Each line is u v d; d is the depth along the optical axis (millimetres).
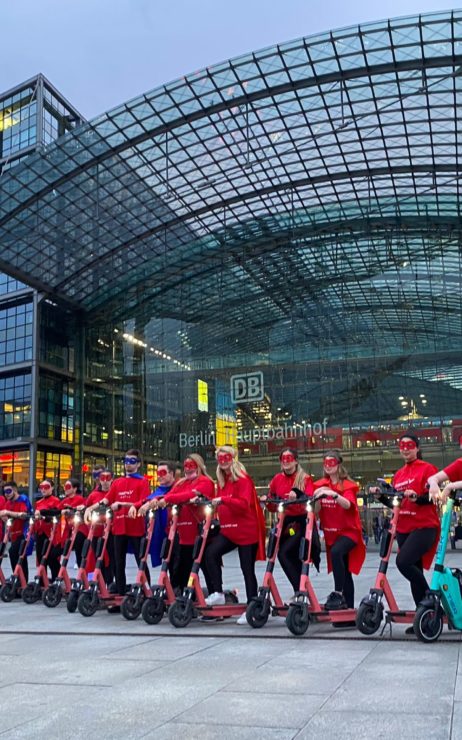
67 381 44156
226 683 5453
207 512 9250
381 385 34844
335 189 38906
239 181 38031
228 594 9773
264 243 39594
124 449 39938
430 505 7777
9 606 12008
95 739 4078
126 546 11125
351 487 8664
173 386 38969
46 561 13445
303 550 8219
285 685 5316
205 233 40906
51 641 7941
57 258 40188
